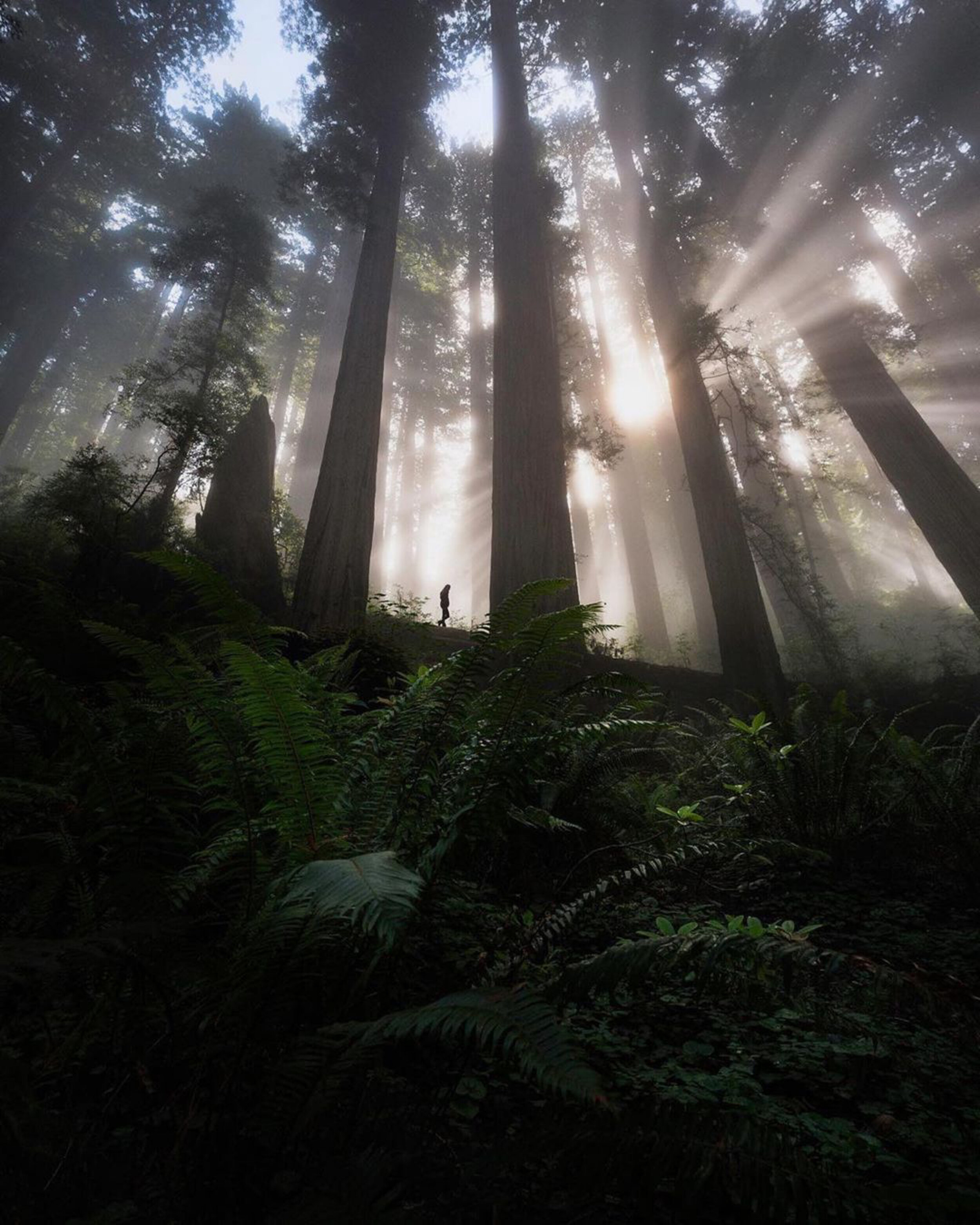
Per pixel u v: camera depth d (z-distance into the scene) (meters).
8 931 1.90
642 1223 1.36
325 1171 1.20
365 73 20.91
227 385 20.25
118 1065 1.67
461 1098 1.78
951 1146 1.76
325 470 14.27
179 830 2.00
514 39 19.94
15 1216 1.12
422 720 2.18
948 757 5.97
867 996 1.55
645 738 7.11
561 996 1.57
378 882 1.22
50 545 12.38
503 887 3.62
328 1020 1.66
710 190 21.61
